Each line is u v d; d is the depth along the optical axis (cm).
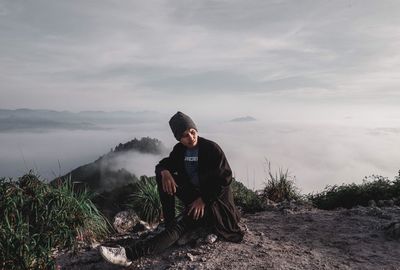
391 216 507
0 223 418
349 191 734
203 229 427
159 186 422
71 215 480
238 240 419
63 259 443
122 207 692
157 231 502
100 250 356
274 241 434
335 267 362
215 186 409
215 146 413
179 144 430
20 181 484
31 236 410
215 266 358
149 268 368
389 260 376
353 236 449
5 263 390
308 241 438
